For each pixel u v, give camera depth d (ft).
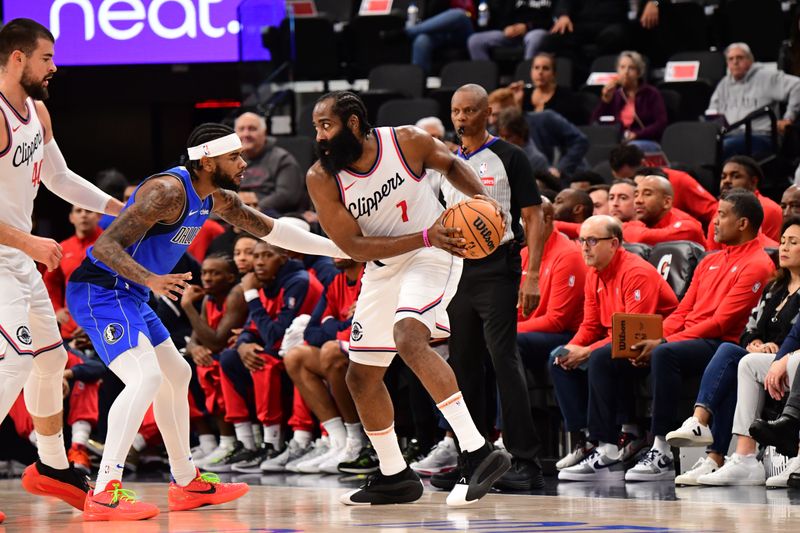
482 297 48.37
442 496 46.34
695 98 96.32
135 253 39.70
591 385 55.21
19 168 38.73
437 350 59.52
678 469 54.85
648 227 66.80
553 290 59.88
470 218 37.78
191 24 107.76
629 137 90.58
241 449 66.90
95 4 108.99
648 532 31.83
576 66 105.19
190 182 39.75
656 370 53.11
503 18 114.42
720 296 54.90
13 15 109.19
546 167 78.13
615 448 55.52
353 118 38.47
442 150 40.04
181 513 40.37
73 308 39.70
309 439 65.62
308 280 67.46
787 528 33.17
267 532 33.37
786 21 104.17
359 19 113.19
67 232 113.91
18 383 37.68
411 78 105.81
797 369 47.73
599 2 108.27
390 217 39.78
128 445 38.73
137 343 39.17
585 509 39.91
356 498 42.45
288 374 65.16
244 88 101.55
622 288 56.95
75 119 118.62
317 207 39.78
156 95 108.88
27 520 39.29
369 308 40.65
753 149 82.69
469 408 49.88
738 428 50.44
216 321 70.74
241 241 69.51
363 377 41.14
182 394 41.70
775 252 57.06
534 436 48.88
